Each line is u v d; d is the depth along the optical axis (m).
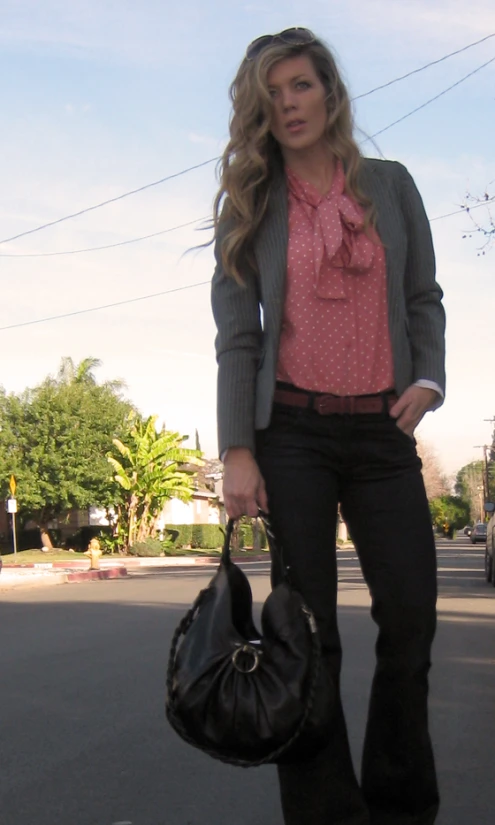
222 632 2.18
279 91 2.37
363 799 2.39
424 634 2.46
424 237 2.56
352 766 2.40
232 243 2.40
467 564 28.95
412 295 2.56
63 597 15.77
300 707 2.10
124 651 8.76
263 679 2.12
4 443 36.59
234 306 2.43
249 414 2.39
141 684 7.07
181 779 4.60
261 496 2.39
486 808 4.05
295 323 2.40
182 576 23.53
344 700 6.18
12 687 7.07
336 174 2.45
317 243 2.39
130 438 38.25
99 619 11.69
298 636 2.15
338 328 2.41
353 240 2.41
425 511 2.49
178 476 38.56
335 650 2.40
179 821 3.97
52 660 8.34
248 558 36.47
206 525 47.06
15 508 32.00
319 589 2.37
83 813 4.09
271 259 2.41
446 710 6.00
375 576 2.46
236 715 2.09
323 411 2.39
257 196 2.43
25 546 42.06
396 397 2.45
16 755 5.09
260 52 2.38
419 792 2.52
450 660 7.95
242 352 2.41
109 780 4.59
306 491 2.38
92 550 27.27
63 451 36.47
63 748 5.23
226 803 4.21
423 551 2.46
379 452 2.43
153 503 39.28
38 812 4.11
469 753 4.96
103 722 5.85
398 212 2.49
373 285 2.43
